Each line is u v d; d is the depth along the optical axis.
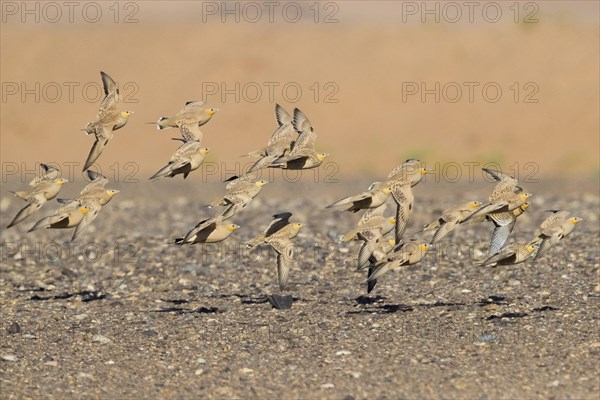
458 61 41.47
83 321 14.70
